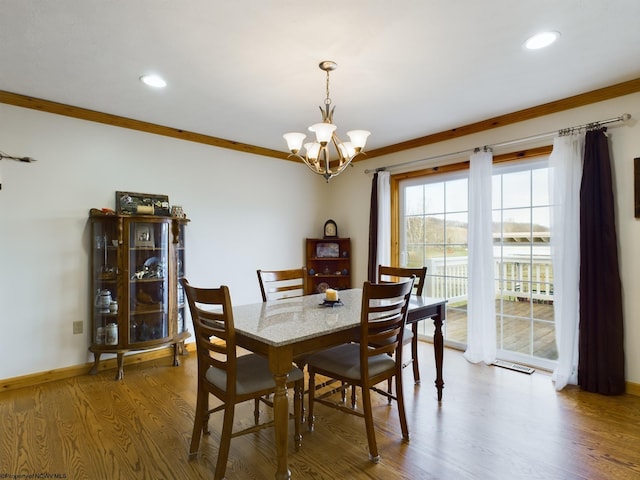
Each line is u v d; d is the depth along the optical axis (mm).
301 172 4867
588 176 2760
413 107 3125
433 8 1799
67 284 3092
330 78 2568
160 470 1829
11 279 2852
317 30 1985
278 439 1656
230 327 1719
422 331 4219
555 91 2809
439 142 3895
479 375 3100
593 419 2330
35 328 2949
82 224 3166
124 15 1850
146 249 3262
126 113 3252
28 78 2566
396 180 4422
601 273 2701
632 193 2662
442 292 4020
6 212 2832
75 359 3129
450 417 2373
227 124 3553
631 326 2674
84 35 2031
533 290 3324
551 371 3176
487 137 3506
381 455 1961
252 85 2682
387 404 2588
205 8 1796
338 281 4961
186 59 2303
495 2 1756
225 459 1716
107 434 2162
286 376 1683
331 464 1885
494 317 3379
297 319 2057
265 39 2072
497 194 3582
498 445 2045
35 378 2932
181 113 3254
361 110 3193
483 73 2502
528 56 2279
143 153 3523
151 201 3529
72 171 3121
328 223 4922
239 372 1925
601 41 2109
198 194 3904
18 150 2879
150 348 3166
